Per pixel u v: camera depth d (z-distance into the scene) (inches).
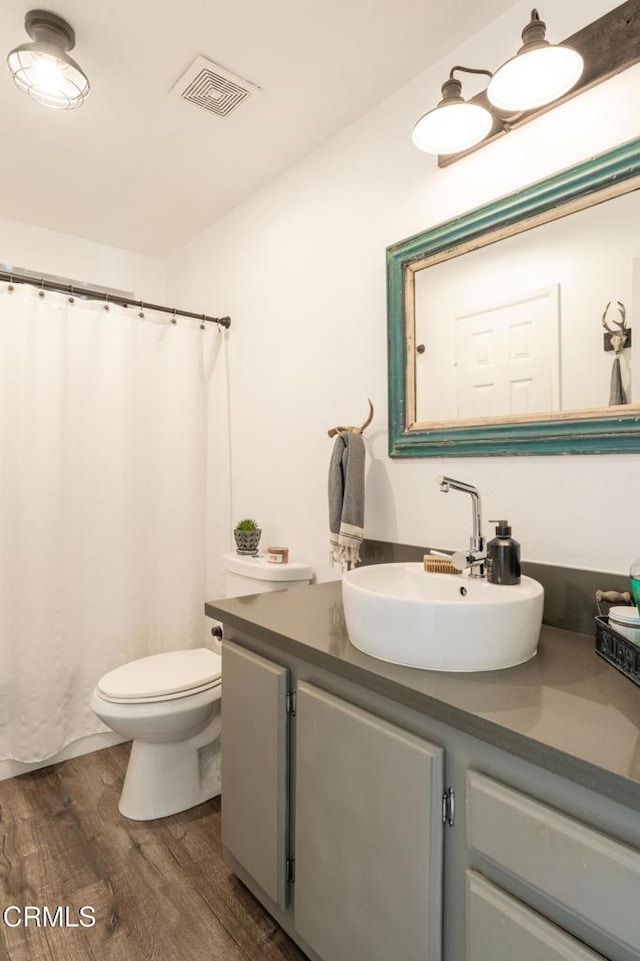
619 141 45.6
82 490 87.4
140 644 93.0
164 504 96.7
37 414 82.2
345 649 43.6
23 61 54.6
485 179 55.8
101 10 53.0
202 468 100.7
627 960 25.1
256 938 51.4
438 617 38.7
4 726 80.2
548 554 50.6
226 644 57.1
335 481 65.5
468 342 56.9
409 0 52.2
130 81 62.8
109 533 90.0
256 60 60.0
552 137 50.1
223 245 97.7
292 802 48.8
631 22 44.7
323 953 43.6
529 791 29.8
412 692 35.4
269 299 86.8
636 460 44.8
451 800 34.2
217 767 77.2
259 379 89.3
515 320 52.7
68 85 57.8
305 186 79.1
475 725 31.4
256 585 77.0
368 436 68.9
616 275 45.7
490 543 46.7
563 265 49.1
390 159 66.1
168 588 96.7
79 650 87.1
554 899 27.6
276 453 85.7
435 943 34.4
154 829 67.6
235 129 72.4
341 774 41.4
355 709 40.9
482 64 56.0
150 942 50.8
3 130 71.7
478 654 38.4
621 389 45.5
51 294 85.0
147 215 97.3
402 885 36.2
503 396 53.8
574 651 43.2
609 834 26.2
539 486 51.3
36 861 61.5
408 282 62.7
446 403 59.2
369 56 59.7
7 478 80.0
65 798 74.5
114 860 61.8
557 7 49.8
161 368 96.5
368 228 69.0
